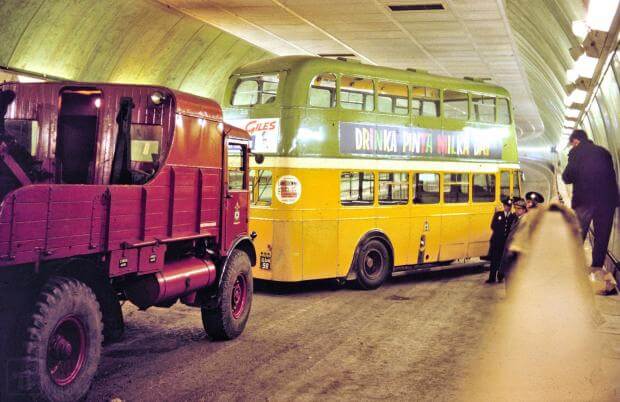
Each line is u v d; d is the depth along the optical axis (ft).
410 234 45.62
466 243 50.31
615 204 36.70
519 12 57.98
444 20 63.26
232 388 21.42
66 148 24.93
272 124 40.06
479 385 21.65
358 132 42.16
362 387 21.66
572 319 21.91
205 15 65.00
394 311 34.99
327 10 61.26
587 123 70.38
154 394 20.68
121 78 65.36
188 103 25.23
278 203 39.55
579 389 20.77
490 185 52.75
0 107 24.93
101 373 22.84
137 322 30.91
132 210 21.43
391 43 76.33
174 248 25.70
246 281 29.37
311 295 40.16
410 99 45.80
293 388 21.49
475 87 51.06
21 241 16.61
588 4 34.04
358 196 42.27
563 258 22.22
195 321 31.48
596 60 39.42
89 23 55.93
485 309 35.53
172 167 23.88
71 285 18.63
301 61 40.11
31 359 17.04
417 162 46.19
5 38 49.49
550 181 163.32
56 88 24.93
